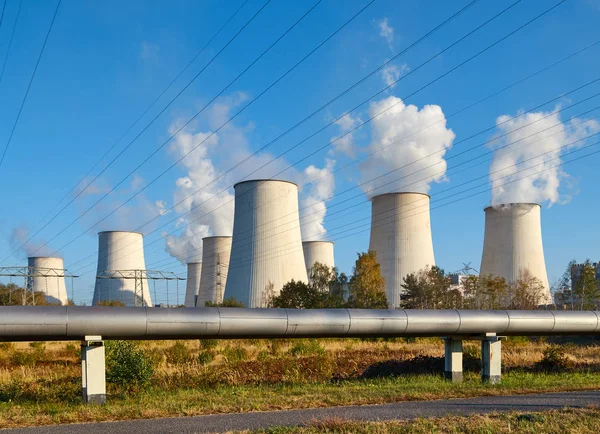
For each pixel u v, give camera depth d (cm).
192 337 1648
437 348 3334
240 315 1684
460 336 1958
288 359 2481
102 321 1502
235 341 3572
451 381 1909
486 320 1933
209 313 1647
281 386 1830
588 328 2086
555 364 2370
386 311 1864
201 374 2044
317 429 1125
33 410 1388
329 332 1791
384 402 1480
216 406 1393
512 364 2498
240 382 1973
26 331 1436
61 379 2042
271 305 5356
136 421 1252
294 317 1748
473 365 2331
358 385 1820
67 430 1166
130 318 1539
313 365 2328
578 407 1371
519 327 1977
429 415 1281
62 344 3725
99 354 1502
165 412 1334
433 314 1894
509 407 1390
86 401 1478
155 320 1568
